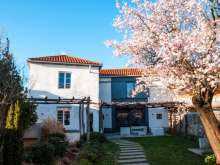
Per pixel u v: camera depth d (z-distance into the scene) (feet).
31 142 63.26
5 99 42.50
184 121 101.35
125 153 69.51
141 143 83.92
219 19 46.24
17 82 48.29
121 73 120.37
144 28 53.57
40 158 49.26
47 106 95.91
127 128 109.19
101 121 101.30
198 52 44.55
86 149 62.75
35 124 67.00
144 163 61.41
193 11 50.11
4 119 41.88
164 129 115.75
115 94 117.91
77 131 75.72
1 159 39.63
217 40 45.37
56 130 70.33
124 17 54.85
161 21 51.39
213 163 56.03
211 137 45.60
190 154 67.31
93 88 100.42
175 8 50.85
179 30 49.98
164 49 45.37
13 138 41.60
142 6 53.62
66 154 59.88
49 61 97.40
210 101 45.80
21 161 42.55
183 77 45.27
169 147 75.97
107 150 72.95
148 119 118.11
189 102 73.51
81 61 101.71
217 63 42.78
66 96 97.81
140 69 55.98
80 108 83.76
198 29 47.67
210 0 47.78
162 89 54.95
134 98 116.47
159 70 49.83
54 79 98.02
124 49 53.98
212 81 42.65
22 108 53.78
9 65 48.08
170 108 104.94
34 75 96.48
